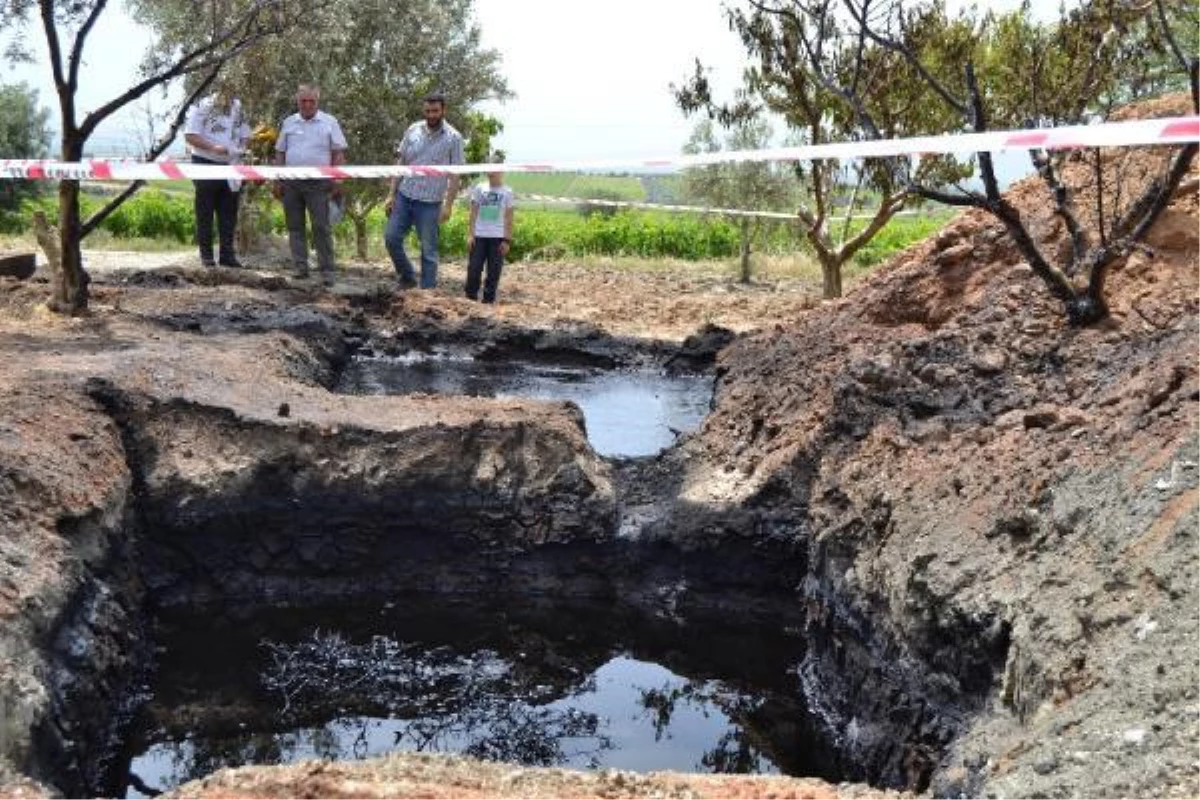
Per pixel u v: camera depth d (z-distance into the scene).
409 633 6.96
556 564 7.25
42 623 4.99
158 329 9.63
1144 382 5.58
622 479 7.93
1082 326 6.92
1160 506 4.42
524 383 10.79
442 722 5.98
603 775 4.21
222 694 6.19
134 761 5.54
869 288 9.14
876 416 6.92
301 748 5.68
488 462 7.24
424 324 11.73
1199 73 6.12
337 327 11.21
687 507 7.32
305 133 13.30
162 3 12.17
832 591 6.22
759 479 7.26
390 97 16.39
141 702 5.99
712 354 11.35
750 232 16.70
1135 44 8.25
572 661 6.80
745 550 7.08
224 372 8.01
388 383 10.44
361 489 7.07
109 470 6.47
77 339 8.79
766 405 8.07
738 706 6.32
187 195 23.08
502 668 6.64
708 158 6.38
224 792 3.96
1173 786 3.28
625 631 7.11
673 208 16.22
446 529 7.19
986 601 4.79
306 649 6.71
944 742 4.84
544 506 7.22
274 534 7.04
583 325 11.98
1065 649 4.17
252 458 7.01
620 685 6.52
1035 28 10.00
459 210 22.69
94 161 8.08
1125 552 4.35
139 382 7.31
